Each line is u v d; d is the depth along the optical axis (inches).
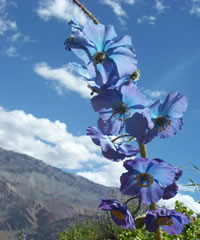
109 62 58.6
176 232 67.3
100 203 68.8
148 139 59.5
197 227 187.9
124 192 62.5
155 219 66.6
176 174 65.8
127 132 59.1
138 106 59.6
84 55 58.0
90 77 59.6
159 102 61.0
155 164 61.3
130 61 58.1
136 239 194.1
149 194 62.0
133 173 62.7
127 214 66.6
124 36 57.9
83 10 61.8
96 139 65.0
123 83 59.2
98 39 58.4
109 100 59.9
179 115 61.2
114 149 65.0
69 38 57.9
